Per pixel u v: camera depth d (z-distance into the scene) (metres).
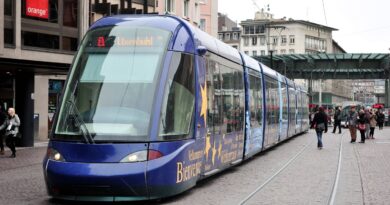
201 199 10.21
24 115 23.89
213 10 54.81
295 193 11.14
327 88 120.62
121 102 9.59
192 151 10.48
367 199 10.49
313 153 21.30
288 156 19.77
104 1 25.75
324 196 10.78
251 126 16.72
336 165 16.73
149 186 9.20
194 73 10.80
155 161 9.27
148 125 9.41
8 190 11.40
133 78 9.79
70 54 24.23
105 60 10.05
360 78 67.31
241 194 10.90
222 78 13.07
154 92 9.64
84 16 25.27
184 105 10.30
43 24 23.14
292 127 30.34
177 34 10.47
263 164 16.84
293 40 130.12
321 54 51.62
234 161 14.41
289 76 61.75
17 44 21.67
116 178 9.01
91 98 9.70
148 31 10.23
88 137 9.29
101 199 9.16
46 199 10.20
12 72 25.08
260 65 19.25
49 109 29.61
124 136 9.28
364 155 20.55
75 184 9.13
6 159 18.39
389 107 66.75
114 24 10.47
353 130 28.78
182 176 9.97
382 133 41.97
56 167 9.27
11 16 21.67
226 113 13.38
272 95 21.77
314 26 134.62
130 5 23.84
